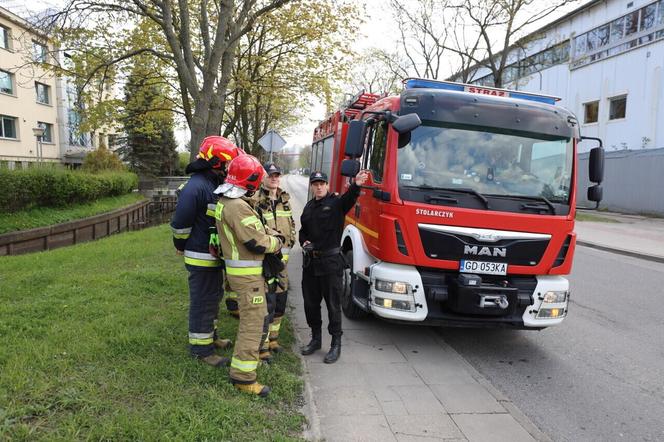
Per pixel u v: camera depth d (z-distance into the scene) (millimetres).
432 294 4586
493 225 4629
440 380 4332
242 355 3508
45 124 35281
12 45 30250
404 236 4602
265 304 3619
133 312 4918
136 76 17234
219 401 3283
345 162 4555
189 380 3578
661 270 10328
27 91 32469
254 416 3215
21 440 2633
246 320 3518
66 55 14234
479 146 4844
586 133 24391
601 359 5145
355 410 3678
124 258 8539
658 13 20000
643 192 20078
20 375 3307
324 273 4551
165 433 2830
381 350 5035
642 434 3641
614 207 21547
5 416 2811
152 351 3980
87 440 2691
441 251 4578
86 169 27359
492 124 4871
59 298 5441
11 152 31031
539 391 4332
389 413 3660
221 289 4070
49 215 17609
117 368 3586
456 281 4574
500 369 4809
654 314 6898
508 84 31328
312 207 4602
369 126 5441
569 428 3699
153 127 20594
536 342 5617
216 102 10977
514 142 4910
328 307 4629
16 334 4145
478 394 4090
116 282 6195
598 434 3623
